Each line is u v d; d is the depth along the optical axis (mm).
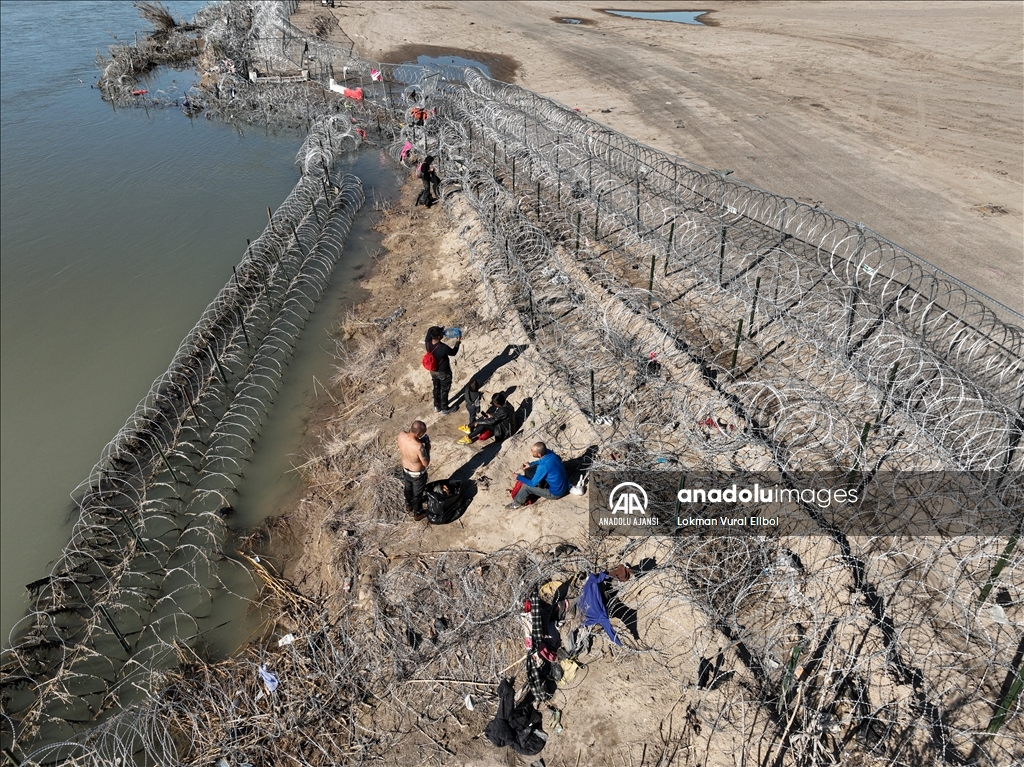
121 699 10359
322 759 9039
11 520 14141
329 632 10672
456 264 20906
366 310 19734
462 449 13859
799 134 29250
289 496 13797
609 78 40031
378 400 15898
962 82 35969
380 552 11875
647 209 21531
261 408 16203
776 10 58406
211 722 9539
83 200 28516
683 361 15227
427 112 30875
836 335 14922
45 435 16375
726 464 12656
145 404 16641
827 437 12258
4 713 9828
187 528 13086
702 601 10188
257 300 19344
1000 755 8211
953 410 12344
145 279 22562
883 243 19203
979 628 9633
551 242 20141
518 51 47781
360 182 27875
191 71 47844
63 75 46594
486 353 16531
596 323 15906
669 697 9172
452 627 10398
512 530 11914
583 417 13938
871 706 8820
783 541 11133
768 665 9336
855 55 42312
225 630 11211
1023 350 14023
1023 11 50625
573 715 9125
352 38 51719
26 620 11781
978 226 20328
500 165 26109
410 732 9203
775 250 16812
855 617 9766
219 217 26531
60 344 19578
